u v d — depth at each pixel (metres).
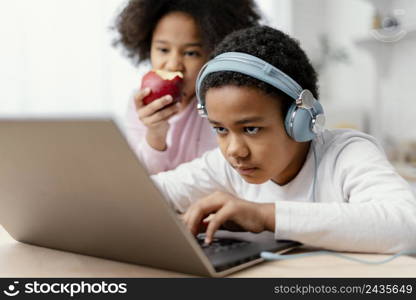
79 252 0.68
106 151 0.48
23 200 0.64
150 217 0.52
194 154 1.54
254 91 0.71
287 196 0.92
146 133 1.46
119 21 1.74
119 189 0.51
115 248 0.62
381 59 2.72
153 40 1.50
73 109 2.53
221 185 1.06
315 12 3.12
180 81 1.39
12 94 2.41
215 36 1.42
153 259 0.59
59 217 0.63
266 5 3.00
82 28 2.52
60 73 2.49
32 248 0.72
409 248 0.68
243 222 0.69
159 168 1.45
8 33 2.39
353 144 0.87
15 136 0.53
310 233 0.67
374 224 0.68
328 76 3.10
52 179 0.57
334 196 0.85
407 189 0.77
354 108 2.75
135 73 2.62
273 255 0.61
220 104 0.72
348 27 3.00
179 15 1.43
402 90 2.67
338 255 0.66
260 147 0.74
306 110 0.75
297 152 0.85
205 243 0.69
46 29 2.46
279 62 0.77
